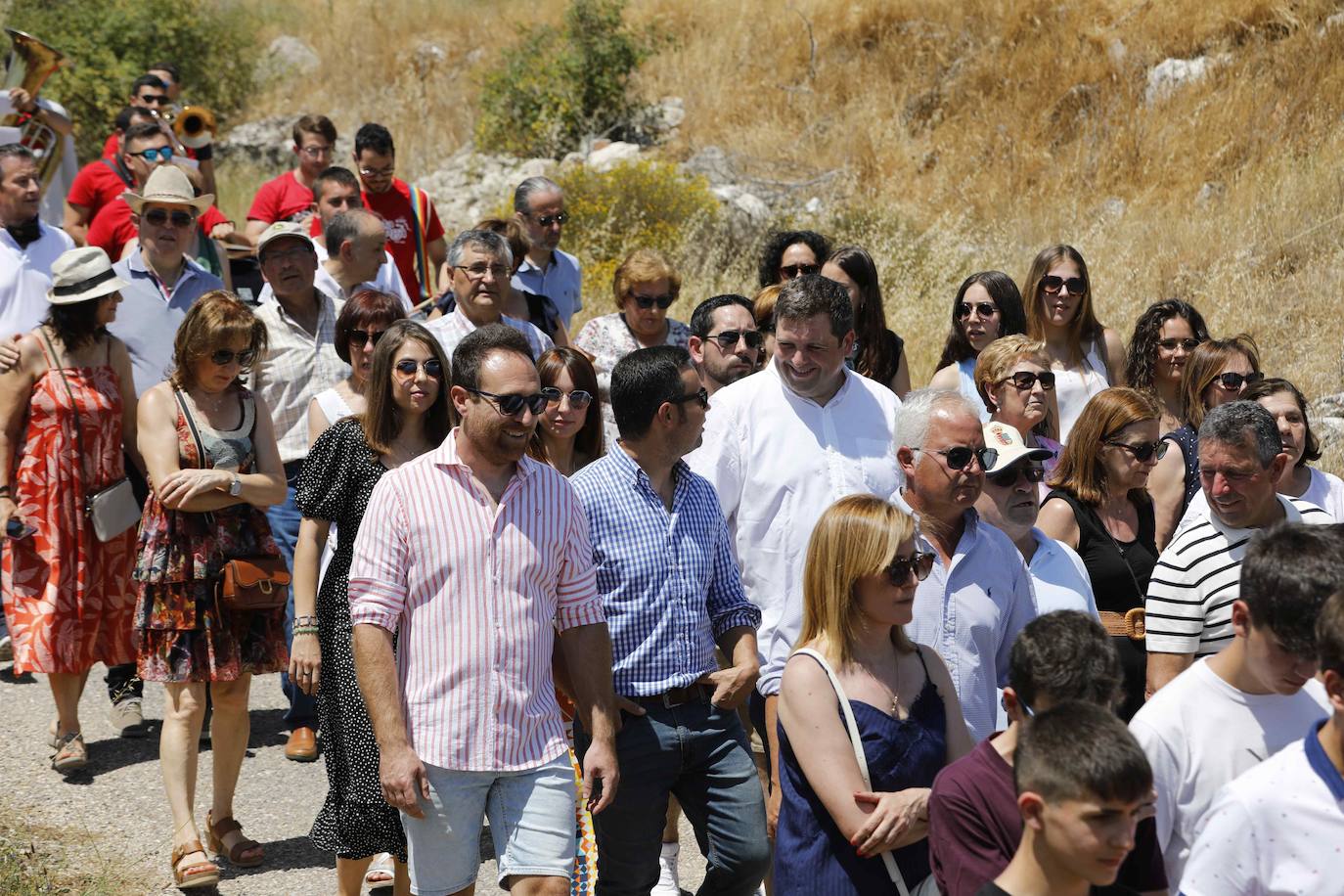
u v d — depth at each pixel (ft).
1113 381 57.06
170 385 43.04
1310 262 85.87
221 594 40.81
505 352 31.14
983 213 107.04
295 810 46.01
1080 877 21.30
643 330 56.44
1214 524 32.58
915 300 90.94
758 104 130.52
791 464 38.73
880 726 27.96
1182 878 23.53
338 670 35.63
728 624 35.63
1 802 45.42
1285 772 21.74
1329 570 23.02
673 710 33.88
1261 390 40.83
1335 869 21.20
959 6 128.57
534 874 30.78
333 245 56.75
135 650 48.75
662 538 34.37
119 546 48.39
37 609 46.68
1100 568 38.75
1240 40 112.88
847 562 27.89
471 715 30.86
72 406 47.26
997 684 32.27
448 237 118.11
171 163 66.39
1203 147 103.71
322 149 77.10
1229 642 32.01
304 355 52.90
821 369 38.40
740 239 107.96
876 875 27.71
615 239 107.04
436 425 37.50
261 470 43.78
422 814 30.89
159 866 41.81
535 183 64.18
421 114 148.15
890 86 125.70
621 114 132.98
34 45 75.82
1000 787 23.98
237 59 157.07
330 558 37.88
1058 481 39.83
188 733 40.83
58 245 59.62
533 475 32.04
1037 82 117.19
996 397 44.37
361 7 172.35
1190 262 90.48
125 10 150.30
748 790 33.94
